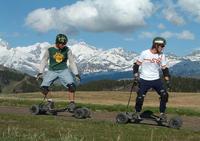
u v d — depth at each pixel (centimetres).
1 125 1393
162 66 1648
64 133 1272
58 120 1608
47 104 1866
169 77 1647
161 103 1644
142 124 1631
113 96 4350
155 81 1645
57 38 1864
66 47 1870
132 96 4416
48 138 1138
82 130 1367
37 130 1305
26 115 1752
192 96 4553
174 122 1570
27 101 2533
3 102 2502
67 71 1877
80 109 1778
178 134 1393
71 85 1847
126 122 1642
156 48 1639
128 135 1312
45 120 1588
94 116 1906
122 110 2219
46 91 1909
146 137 1291
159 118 1620
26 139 1086
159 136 1332
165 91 1642
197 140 1302
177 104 3403
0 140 1043
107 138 1230
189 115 2145
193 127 1650
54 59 1872
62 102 2523
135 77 1659
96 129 1408
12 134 1129
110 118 1844
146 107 2391
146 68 1647
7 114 1717
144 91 1648
